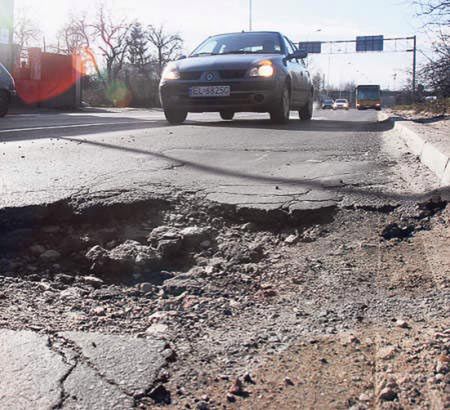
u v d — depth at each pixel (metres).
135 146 6.59
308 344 2.18
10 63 24.44
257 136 8.08
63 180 4.40
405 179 4.66
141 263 3.12
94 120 13.19
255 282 2.90
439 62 11.52
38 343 2.10
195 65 10.24
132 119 13.90
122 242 3.46
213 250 3.34
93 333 2.23
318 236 3.50
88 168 4.95
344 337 2.22
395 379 1.85
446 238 3.29
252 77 9.90
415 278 2.79
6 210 3.63
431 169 5.02
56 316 2.44
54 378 1.86
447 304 2.48
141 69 58.41
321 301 2.61
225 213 3.82
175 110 10.61
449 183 4.25
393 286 2.73
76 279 2.99
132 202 3.82
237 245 3.36
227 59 10.20
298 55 11.22
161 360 2.01
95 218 3.73
